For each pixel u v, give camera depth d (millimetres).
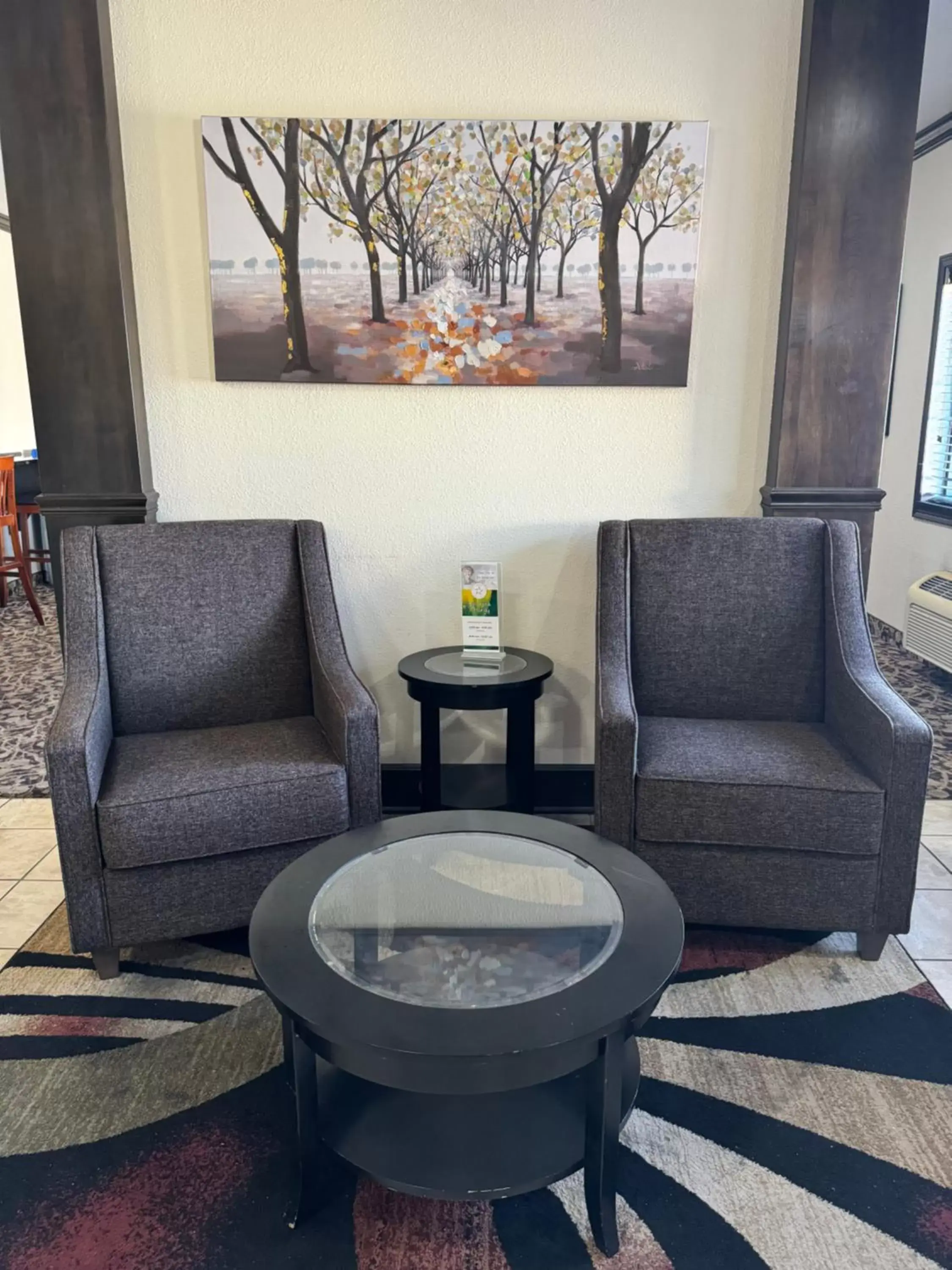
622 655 2338
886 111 2398
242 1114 1663
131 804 1922
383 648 2818
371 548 2740
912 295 4691
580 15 2426
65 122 2342
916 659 4633
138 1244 1408
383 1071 1238
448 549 2746
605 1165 1351
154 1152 1578
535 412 2650
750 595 2447
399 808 2869
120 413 2508
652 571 2471
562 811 2902
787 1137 1604
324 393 2623
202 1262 1381
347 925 1507
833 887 2035
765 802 2006
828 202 2447
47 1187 1507
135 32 2402
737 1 2418
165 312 2561
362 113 2469
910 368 4723
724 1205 1468
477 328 2559
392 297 2533
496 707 2422
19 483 6094
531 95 2473
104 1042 1852
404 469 2684
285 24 2416
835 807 1979
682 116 2486
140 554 2398
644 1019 1342
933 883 2451
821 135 2408
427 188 2463
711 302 2590
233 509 2701
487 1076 1219
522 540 2744
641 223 2496
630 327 2564
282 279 2512
